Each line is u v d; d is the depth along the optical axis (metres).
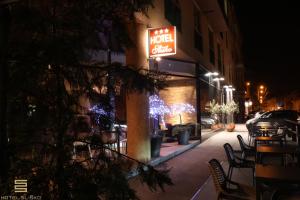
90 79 2.20
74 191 1.95
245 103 45.84
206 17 16.91
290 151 5.84
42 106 2.01
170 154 9.41
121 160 2.26
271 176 3.72
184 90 15.81
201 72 15.27
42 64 2.02
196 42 14.53
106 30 2.28
